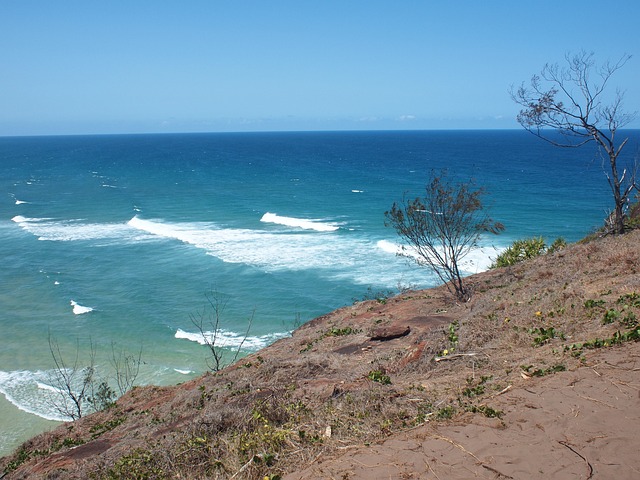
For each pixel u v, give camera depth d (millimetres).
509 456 4594
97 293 32031
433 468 4555
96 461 7445
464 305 13273
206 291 31625
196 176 90688
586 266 11938
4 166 115500
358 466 4758
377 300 16922
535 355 7105
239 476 5246
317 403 6914
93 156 148500
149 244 42406
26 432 18438
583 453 4531
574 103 15734
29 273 35812
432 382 6984
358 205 57875
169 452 6488
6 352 24844
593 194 61094
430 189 17750
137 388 13109
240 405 7785
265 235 44094
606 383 5727
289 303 29281
